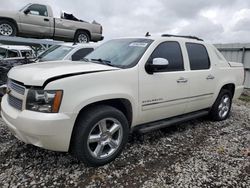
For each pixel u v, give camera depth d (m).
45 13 10.78
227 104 5.63
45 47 11.17
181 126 5.07
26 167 3.24
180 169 3.31
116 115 3.36
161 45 4.02
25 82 2.96
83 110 3.16
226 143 4.25
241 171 3.31
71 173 3.13
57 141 2.90
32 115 2.83
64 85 2.87
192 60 4.52
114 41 4.52
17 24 10.16
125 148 3.88
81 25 11.73
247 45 10.96
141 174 3.17
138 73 3.57
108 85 3.23
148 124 4.01
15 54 12.20
